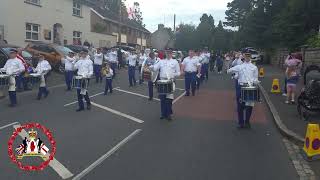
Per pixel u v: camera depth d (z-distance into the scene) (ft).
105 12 209.97
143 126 38.37
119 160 26.96
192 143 32.12
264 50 171.63
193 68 63.05
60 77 86.22
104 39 156.66
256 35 167.43
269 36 156.25
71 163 26.04
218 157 28.30
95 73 80.07
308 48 88.89
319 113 43.01
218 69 116.47
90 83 79.25
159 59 42.60
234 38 255.09
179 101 56.95
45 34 110.32
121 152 28.91
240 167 26.13
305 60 90.68
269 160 27.91
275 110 47.11
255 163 27.12
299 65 52.65
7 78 48.70
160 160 27.20
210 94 66.03
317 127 27.91
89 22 139.13
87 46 112.78
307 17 115.14
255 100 37.22
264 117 45.06
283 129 36.42
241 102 37.91
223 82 88.33
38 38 107.55
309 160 27.71
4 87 54.80
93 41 144.36
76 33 130.21
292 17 118.73
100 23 184.85
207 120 42.45
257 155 29.14
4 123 38.42
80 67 46.75
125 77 94.02
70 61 66.03
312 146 27.78
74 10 129.18
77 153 28.35
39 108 47.91
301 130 36.11
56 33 116.88
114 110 47.29
